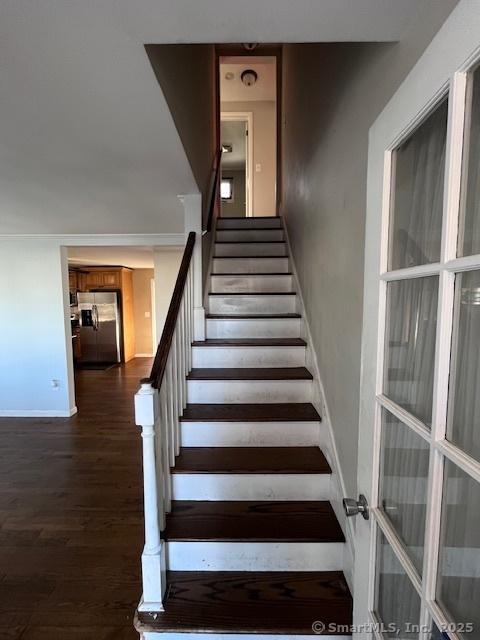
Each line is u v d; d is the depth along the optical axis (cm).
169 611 144
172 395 192
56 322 438
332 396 185
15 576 194
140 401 142
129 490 279
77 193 271
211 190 366
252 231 408
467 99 64
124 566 201
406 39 101
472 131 65
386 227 96
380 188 97
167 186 256
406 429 93
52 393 447
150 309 909
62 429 405
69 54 116
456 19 63
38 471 309
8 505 259
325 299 201
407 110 82
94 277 833
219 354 261
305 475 186
